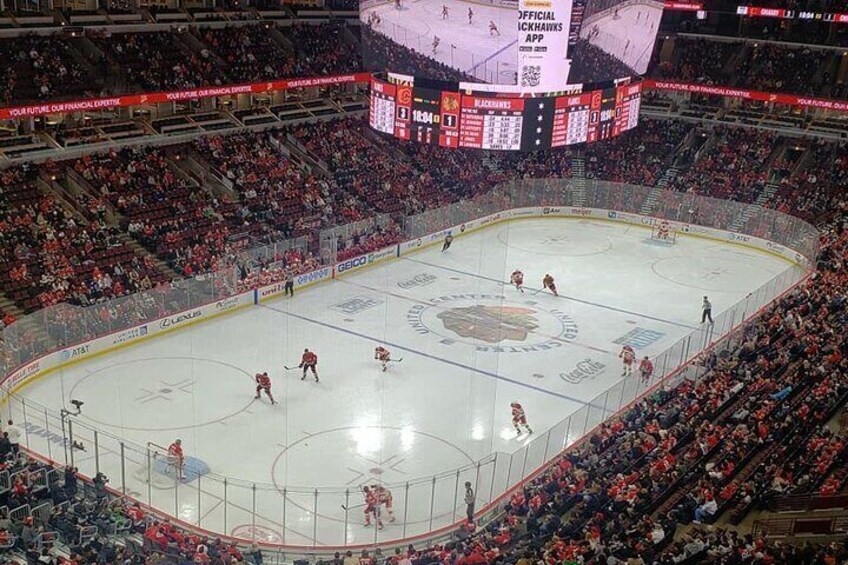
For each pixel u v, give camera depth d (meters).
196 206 45.78
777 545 19.81
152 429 29.30
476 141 28.14
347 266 47.25
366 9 28.86
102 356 35.41
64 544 20.05
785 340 34.88
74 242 39.53
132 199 44.19
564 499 23.25
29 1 47.81
